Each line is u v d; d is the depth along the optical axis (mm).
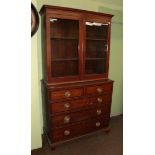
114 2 2494
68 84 2002
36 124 1973
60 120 1964
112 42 2719
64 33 2051
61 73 2111
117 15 2666
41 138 2068
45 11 1770
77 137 2125
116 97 3000
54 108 1897
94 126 2246
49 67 1900
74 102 2004
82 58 2078
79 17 1939
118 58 2857
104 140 2260
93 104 2154
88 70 2264
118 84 2973
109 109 2336
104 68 2328
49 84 1929
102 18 2098
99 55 2352
